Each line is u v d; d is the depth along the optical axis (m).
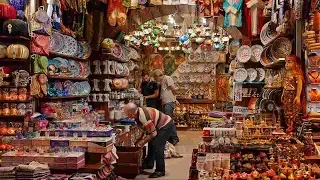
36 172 3.62
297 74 4.70
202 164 4.11
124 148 6.33
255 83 7.66
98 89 8.28
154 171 6.54
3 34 5.16
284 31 5.36
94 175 3.93
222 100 14.52
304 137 4.29
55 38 6.12
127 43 10.66
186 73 14.84
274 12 5.61
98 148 4.25
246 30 7.74
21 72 5.16
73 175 3.87
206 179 3.59
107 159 4.44
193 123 13.67
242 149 4.57
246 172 3.69
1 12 5.06
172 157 7.92
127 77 10.09
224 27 8.27
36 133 4.57
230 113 8.68
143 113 5.90
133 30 9.38
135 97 9.88
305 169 3.50
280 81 5.95
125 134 7.23
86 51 7.45
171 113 9.45
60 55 6.44
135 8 7.88
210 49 14.24
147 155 6.88
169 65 14.88
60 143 4.27
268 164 3.76
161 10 9.19
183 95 14.82
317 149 3.99
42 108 5.86
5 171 3.57
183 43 11.69
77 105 6.71
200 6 7.80
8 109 5.22
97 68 8.22
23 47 5.19
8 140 5.16
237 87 7.81
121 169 6.00
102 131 4.48
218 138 4.99
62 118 5.94
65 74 6.43
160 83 9.55
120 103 9.19
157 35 11.54
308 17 4.68
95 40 7.95
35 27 5.27
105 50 8.21
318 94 4.55
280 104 6.09
